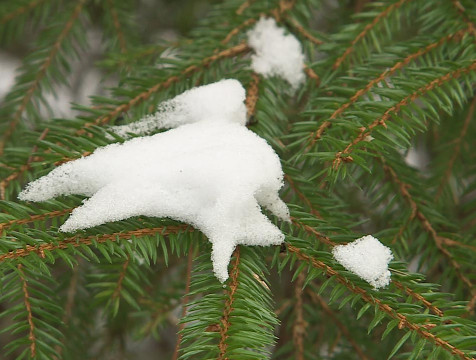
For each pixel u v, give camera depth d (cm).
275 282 120
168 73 108
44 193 97
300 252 97
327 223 100
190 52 111
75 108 106
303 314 116
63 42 121
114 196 97
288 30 112
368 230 120
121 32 124
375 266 96
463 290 107
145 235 97
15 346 98
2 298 98
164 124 103
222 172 97
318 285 115
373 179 111
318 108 103
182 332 93
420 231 109
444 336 94
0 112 117
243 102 105
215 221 96
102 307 119
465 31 106
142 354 151
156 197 97
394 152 110
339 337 115
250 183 97
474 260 107
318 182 107
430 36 107
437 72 102
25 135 108
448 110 101
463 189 117
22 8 124
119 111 106
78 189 98
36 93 119
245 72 108
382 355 114
